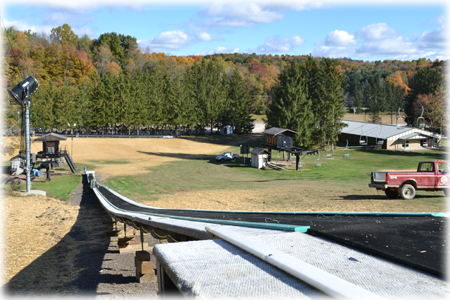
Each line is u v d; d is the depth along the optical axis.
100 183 39.91
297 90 67.00
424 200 18.52
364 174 42.91
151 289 10.70
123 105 99.75
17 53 106.38
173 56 198.38
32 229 19.09
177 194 31.19
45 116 96.81
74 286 11.12
